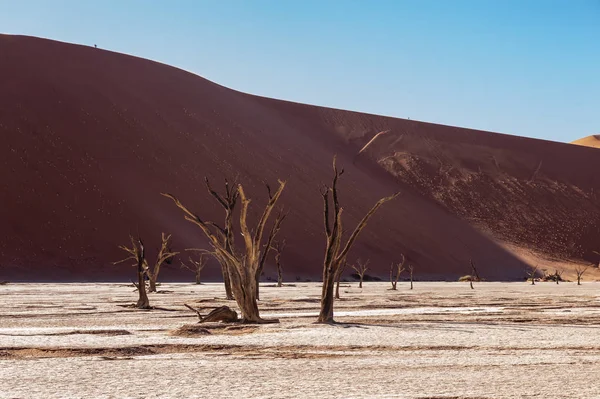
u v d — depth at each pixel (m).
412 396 11.27
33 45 124.38
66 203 97.38
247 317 25.20
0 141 102.44
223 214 108.06
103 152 109.00
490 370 14.04
